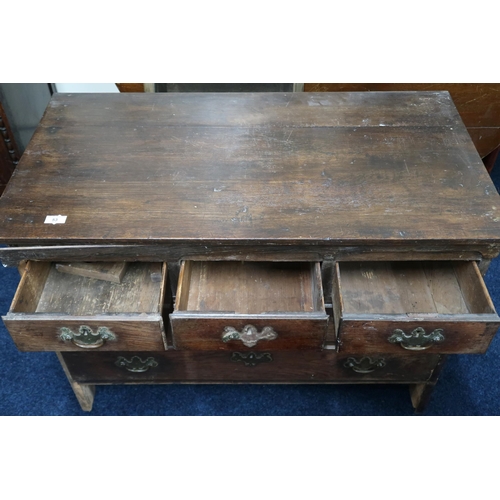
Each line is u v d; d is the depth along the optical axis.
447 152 1.44
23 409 1.59
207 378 1.47
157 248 1.26
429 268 1.47
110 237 1.22
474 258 1.29
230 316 1.16
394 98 1.62
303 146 1.46
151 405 1.61
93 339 1.21
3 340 1.76
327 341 1.39
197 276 1.45
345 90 1.89
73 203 1.30
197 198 1.32
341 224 1.25
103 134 1.50
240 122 1.54
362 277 1.46
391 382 1.48
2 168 2.05
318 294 1.26
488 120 1.96
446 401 1.62
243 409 1.60
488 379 1.67
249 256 1.28
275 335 1.20
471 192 1.33
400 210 1.29
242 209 1.29
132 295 1.40
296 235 1.23
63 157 1.42
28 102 1.99
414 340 1.20
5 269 1.97
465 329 1.17
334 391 1.64
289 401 1.62
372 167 1.40
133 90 1.92
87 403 1.56
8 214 1.27
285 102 1.61
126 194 1.32
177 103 1.60
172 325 1.18
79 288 1.41
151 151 1.44
